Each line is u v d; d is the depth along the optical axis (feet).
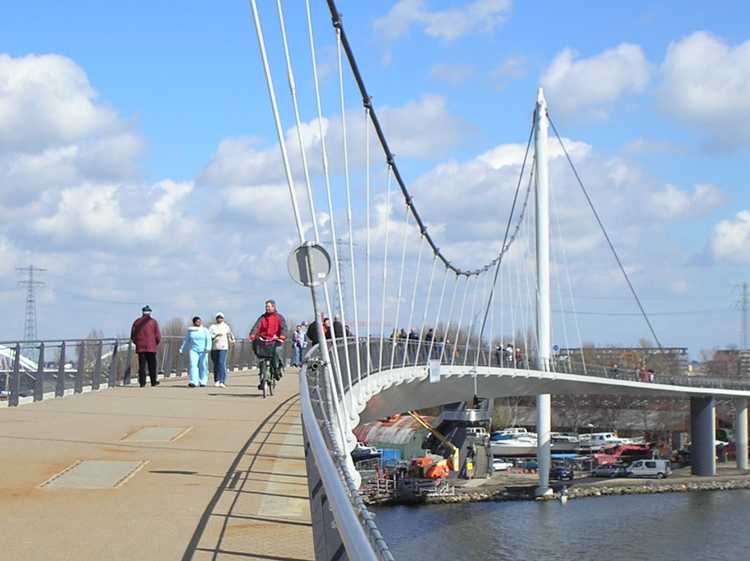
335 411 31.32
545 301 182.39
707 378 218.38
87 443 34.63
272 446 34.55
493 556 114.42
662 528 133.59
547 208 188.75
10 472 27.84
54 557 18.04
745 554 119.75
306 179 31.30
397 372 70.79
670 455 228.63
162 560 17.89
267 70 29.27
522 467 204.74
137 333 69.21
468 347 105.50
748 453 244.22
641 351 298.56
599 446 233.76
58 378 57.72
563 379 149.48
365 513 10.37
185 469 28.91
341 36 48.11
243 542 19.34
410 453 182.70
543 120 192.24
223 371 70.95
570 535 126.93
